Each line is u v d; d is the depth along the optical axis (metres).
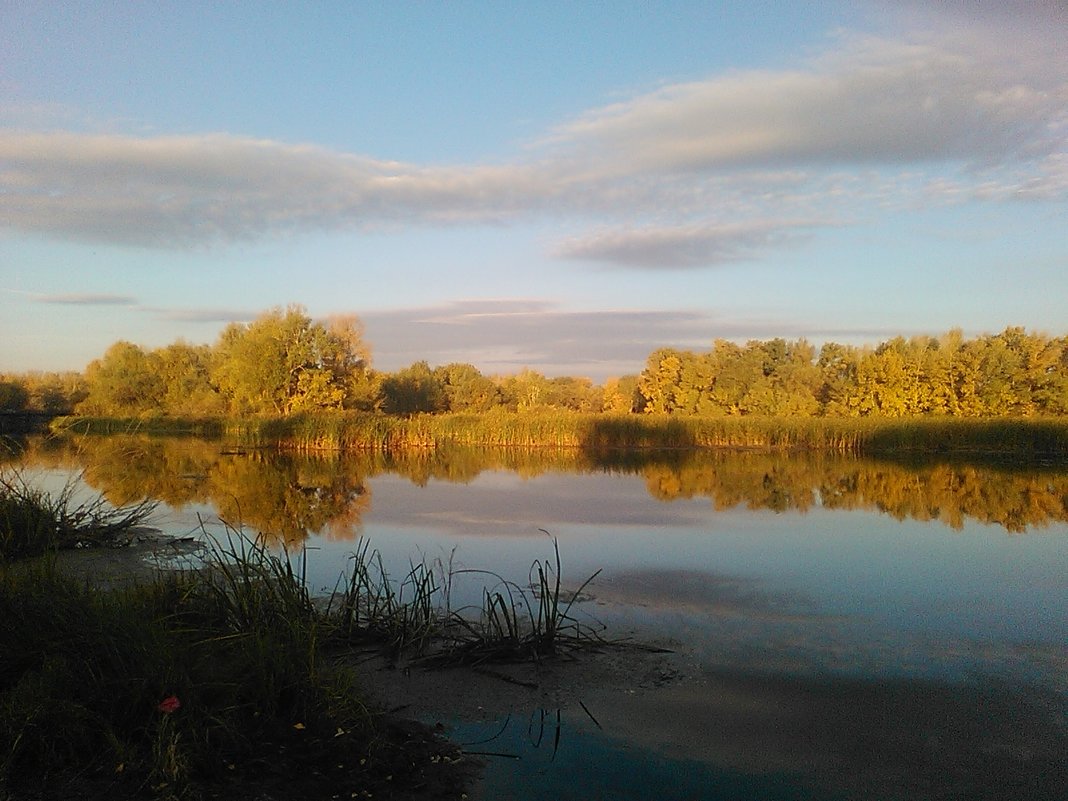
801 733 5.89
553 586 10.05
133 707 4.94
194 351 52.53
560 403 82.94
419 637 7.52
